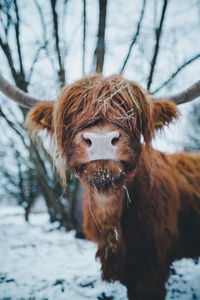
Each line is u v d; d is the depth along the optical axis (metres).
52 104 2.19
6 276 3.24
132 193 2.06
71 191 6.21
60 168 2.11
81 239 5.66
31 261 4.00
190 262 3.75
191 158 3.06
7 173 8.88
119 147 1.56
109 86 1.84
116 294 2.61
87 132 1.56
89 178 1.70
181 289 2.68
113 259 2.11
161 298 2.01
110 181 1.65
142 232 2.03
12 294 2.64
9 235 6.18
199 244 2.49
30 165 6.61
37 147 4.90
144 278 1.98
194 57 4.05
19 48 4.45
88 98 1.78
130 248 2.05
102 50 4.18
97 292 2.67
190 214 2.50
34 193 9.32
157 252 2.01
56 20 4.32
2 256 4.31
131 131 1.72
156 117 2.11
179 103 2.23
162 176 2.29
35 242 5.40
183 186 2.52
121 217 2.09
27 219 8.92
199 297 2.47
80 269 3.56
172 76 4.19
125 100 1.78
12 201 14.68
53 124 2.10
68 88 1.95
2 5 4.17
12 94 2.23
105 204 2.07
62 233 6.30
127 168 1.71
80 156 1.59
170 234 2.14
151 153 2.18
